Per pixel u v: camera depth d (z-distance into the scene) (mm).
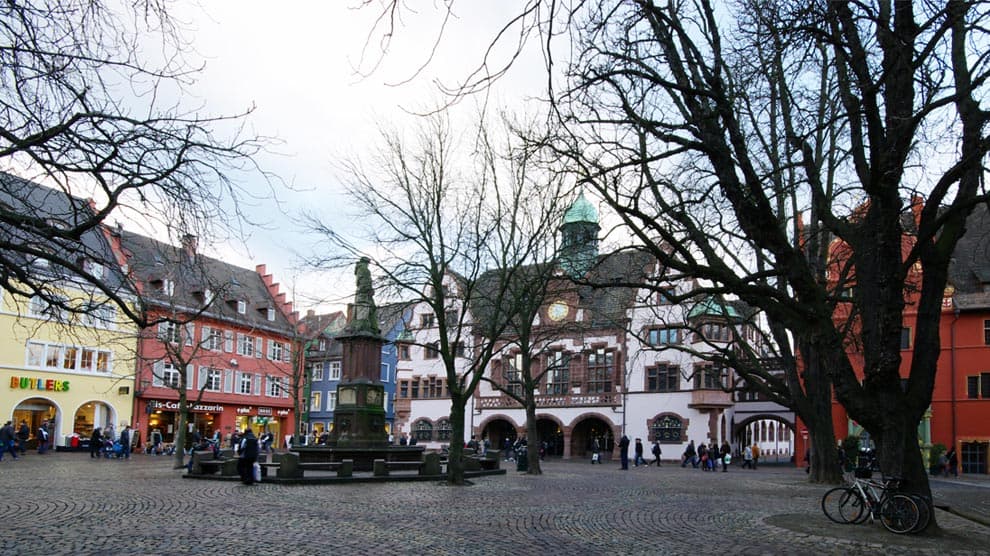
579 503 19859
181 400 30000
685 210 15539
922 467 13977
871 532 14008
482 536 13203
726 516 17000
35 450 45906
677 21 13406
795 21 10508
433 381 64125
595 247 22125
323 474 27547
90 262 9414
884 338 13656
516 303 26625
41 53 7539
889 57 11305
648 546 12398
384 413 32062
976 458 44719
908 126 12297
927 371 13875
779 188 19000
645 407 54719
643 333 55312
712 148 13109
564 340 58688
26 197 8539
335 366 76938
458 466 25297
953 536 13484
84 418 50094
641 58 12672
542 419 59156
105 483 22625
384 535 12977
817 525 15109
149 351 53375
